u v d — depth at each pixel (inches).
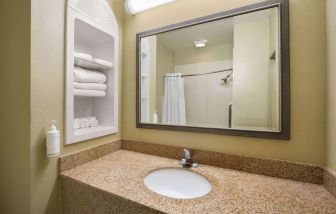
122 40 51.4
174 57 44.9
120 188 29.6
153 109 47.5
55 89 34.8
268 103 35.1
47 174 33.8
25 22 31.1
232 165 37.6
